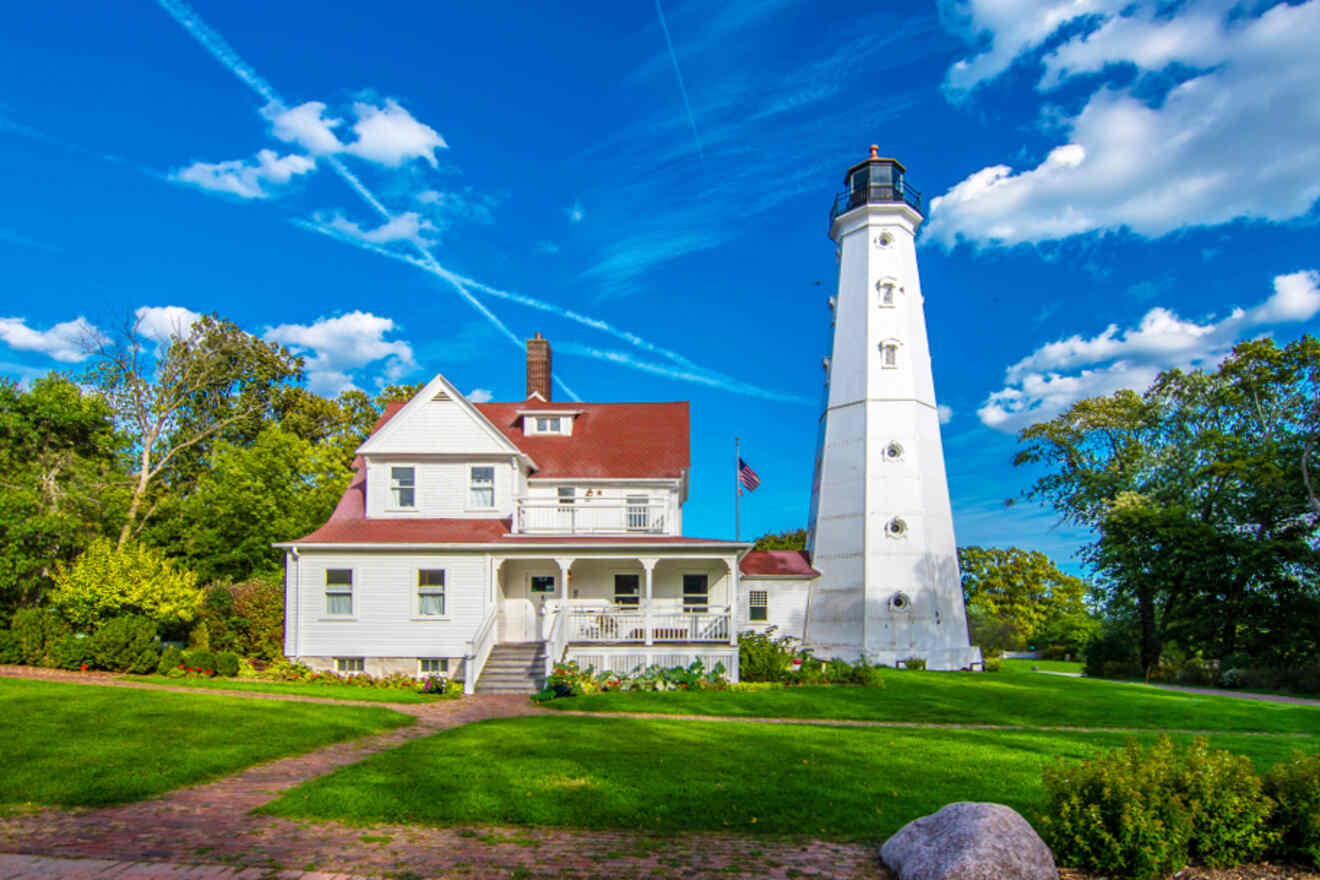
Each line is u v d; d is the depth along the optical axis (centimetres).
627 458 3184
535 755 1294
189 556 3609
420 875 778
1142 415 4272
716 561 2948
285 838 873
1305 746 1606
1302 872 853
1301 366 3741
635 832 936
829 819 991
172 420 4294
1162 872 839
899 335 3438
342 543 2552
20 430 3120
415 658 2536
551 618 2706
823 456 3556
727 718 1862
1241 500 3775
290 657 2533
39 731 1289
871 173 3609
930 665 3128
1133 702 2266
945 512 3412
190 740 1298
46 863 771
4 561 2672
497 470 2875
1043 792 1121
